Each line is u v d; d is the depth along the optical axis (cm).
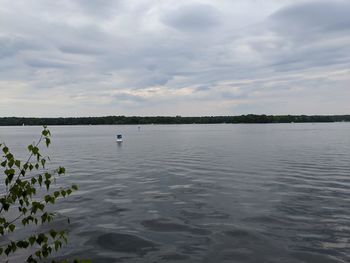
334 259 1038
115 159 3850
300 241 1180
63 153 4681
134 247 1141
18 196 546
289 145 5712
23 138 8850
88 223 1384
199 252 1098
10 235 1230
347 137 8050
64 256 1069
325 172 2672
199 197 1830
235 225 1348
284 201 1719
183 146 5753
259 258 1050
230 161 3469
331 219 1415
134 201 1756
